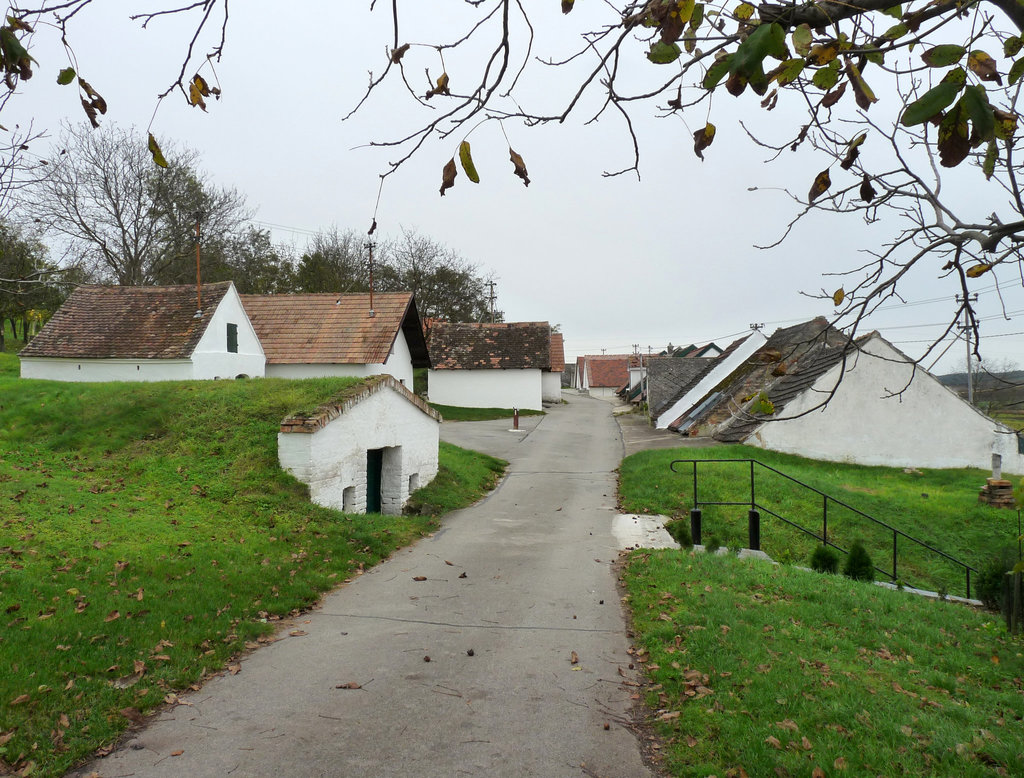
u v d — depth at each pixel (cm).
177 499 966
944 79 191
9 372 2566
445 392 4366
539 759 414
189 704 477
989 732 452
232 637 590
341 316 2697
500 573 867
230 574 728
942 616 782
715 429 2447
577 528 1195
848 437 2084
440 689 512
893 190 352
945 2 231
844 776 380
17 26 251
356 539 951
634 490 1555
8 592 590
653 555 923
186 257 3816
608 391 8400
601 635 640
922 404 2075
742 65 202
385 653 584
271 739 432
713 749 418
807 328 2353
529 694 506
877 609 764
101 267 3275
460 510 1349
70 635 532
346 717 464
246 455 1096
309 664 555
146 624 577
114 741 421
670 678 525
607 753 422
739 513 1391
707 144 278
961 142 196
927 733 443
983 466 2073
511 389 4331
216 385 1359
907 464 2081
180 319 2298
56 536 751
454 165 243
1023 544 980
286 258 4772
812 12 246
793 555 1258
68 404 1321
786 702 472
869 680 536
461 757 415
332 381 1287
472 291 5606
